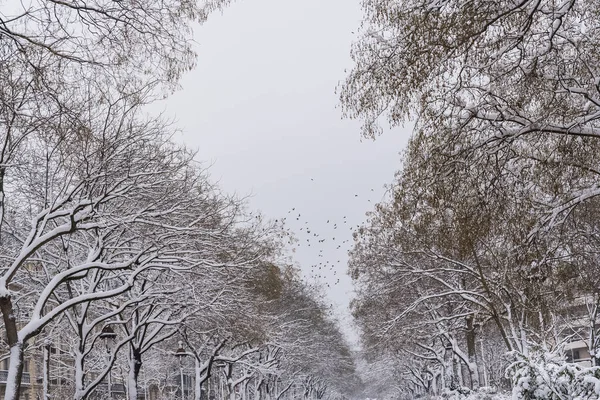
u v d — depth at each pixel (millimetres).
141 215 19797
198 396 33031
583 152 14250
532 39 13188
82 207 17312
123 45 11742
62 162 19031
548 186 14641
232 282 26859
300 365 60656
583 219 18141
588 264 19391
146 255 23594
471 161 14148
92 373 45906
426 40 12430
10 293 14922
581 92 12688
